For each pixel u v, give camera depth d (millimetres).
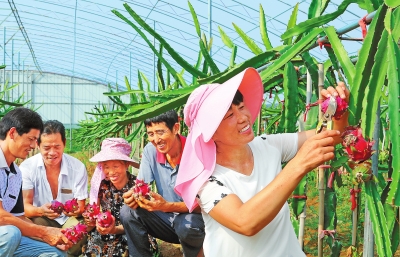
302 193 2613
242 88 1920
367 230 2146
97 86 28375
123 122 2285
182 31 13250
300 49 2195
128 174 3588
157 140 3121
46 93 28203
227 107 1656
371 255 2141
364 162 1785
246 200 1760
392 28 1586
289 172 1558
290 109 2545
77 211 3504
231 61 3439
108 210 3531
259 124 3365
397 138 1511
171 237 3369
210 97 1714
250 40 3193
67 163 3730
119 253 3541
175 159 3244
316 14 2566
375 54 1634
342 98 1742
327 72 2818
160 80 3846
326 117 1732
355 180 1806
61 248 3232
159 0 11656
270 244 1764
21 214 3377
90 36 17531
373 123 1678
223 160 1826
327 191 2611
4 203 3238
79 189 3678
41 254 3207
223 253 1775
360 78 1715
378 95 1656
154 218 3262
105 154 3336
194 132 1749
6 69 27688
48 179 3732
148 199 3062
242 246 1756
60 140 3586
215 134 1769
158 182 3346
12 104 3398
